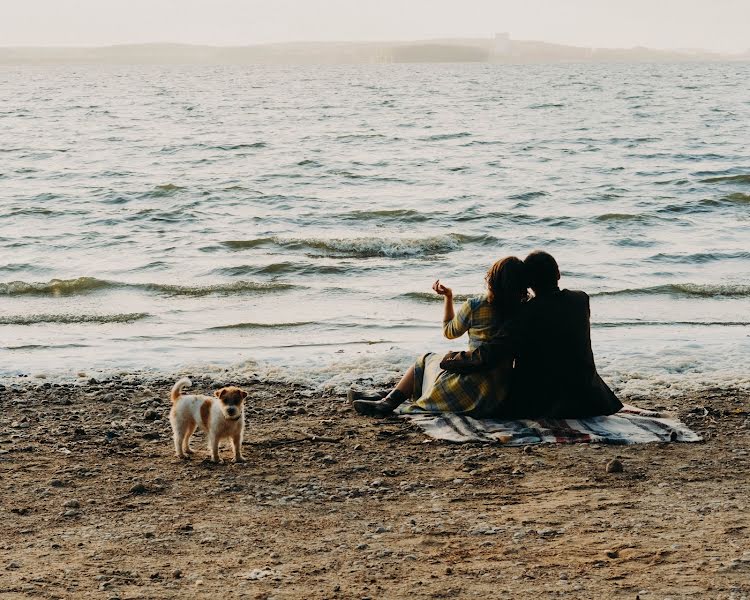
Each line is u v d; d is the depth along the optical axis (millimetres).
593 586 4621
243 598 4664
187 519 6004
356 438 7812
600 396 7844
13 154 39719
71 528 5840
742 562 4801
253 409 8961
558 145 42781
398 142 44938
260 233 21766
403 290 15945
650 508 5934
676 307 14539
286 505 6258
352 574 4969
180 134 50188
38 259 18734
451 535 5562
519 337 7539
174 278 16984
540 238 20859
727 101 81000
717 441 7555
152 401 9336
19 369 10898
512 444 7375
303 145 43594
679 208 24516
